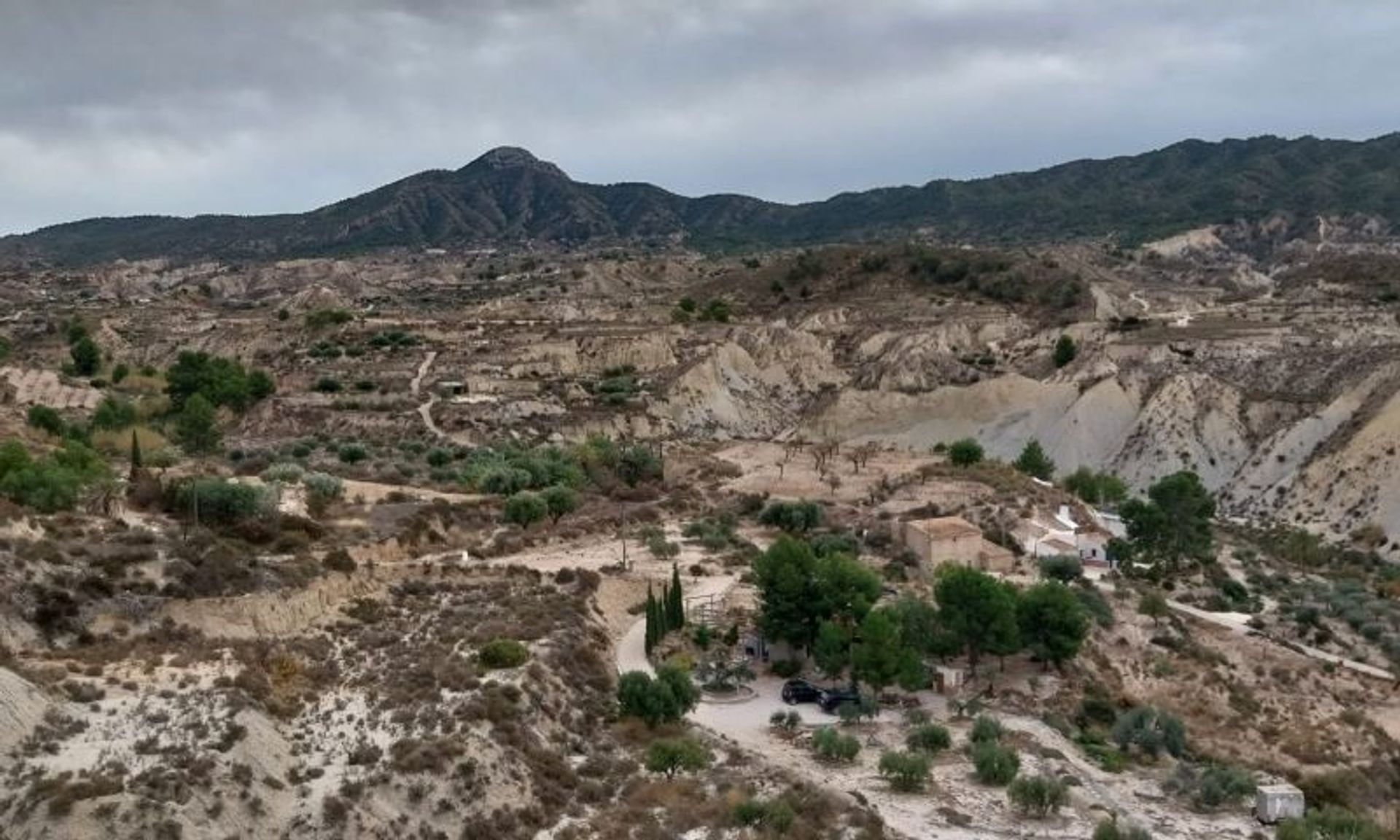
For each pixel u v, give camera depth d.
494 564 82.81
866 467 131.75
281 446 130.62
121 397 155.25
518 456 123.88
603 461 128.12
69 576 57.59
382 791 48.03
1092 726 74.75
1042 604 79.50
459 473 113.06
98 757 45.03
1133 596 96.00
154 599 58.41
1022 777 60.06
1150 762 70.25
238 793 45.56
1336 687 86.38
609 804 52.62
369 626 63.97
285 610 61.94
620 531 102.50
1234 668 87.62
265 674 53.94
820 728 66.56
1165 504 110.31
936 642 77.12
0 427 110.31
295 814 46.25
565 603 73.56
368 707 53.53
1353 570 129.00
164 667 51.41
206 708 48.88
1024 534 106.88
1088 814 58.78
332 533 81.88
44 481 71.50
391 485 106.44
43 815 41.88
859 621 76.38
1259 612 102.00
